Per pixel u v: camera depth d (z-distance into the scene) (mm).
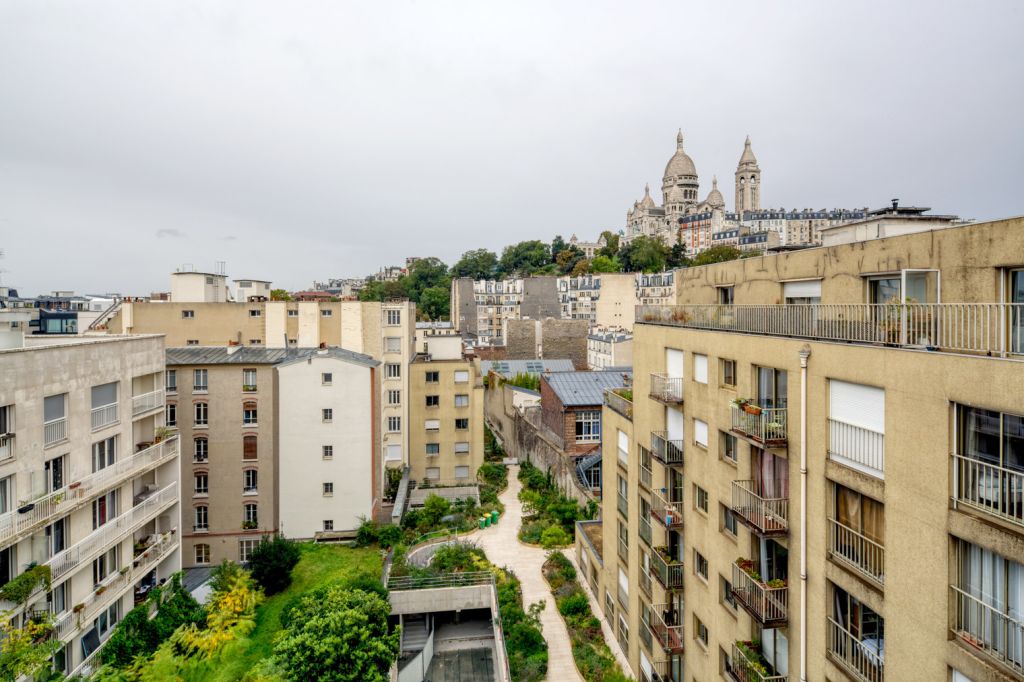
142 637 28453
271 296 88562
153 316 58594
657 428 24906
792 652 15703
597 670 28844
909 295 13766
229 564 35781
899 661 12078
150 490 33469
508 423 69875
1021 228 10969
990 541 10016
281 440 44281
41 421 24609
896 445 12141
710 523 20328
